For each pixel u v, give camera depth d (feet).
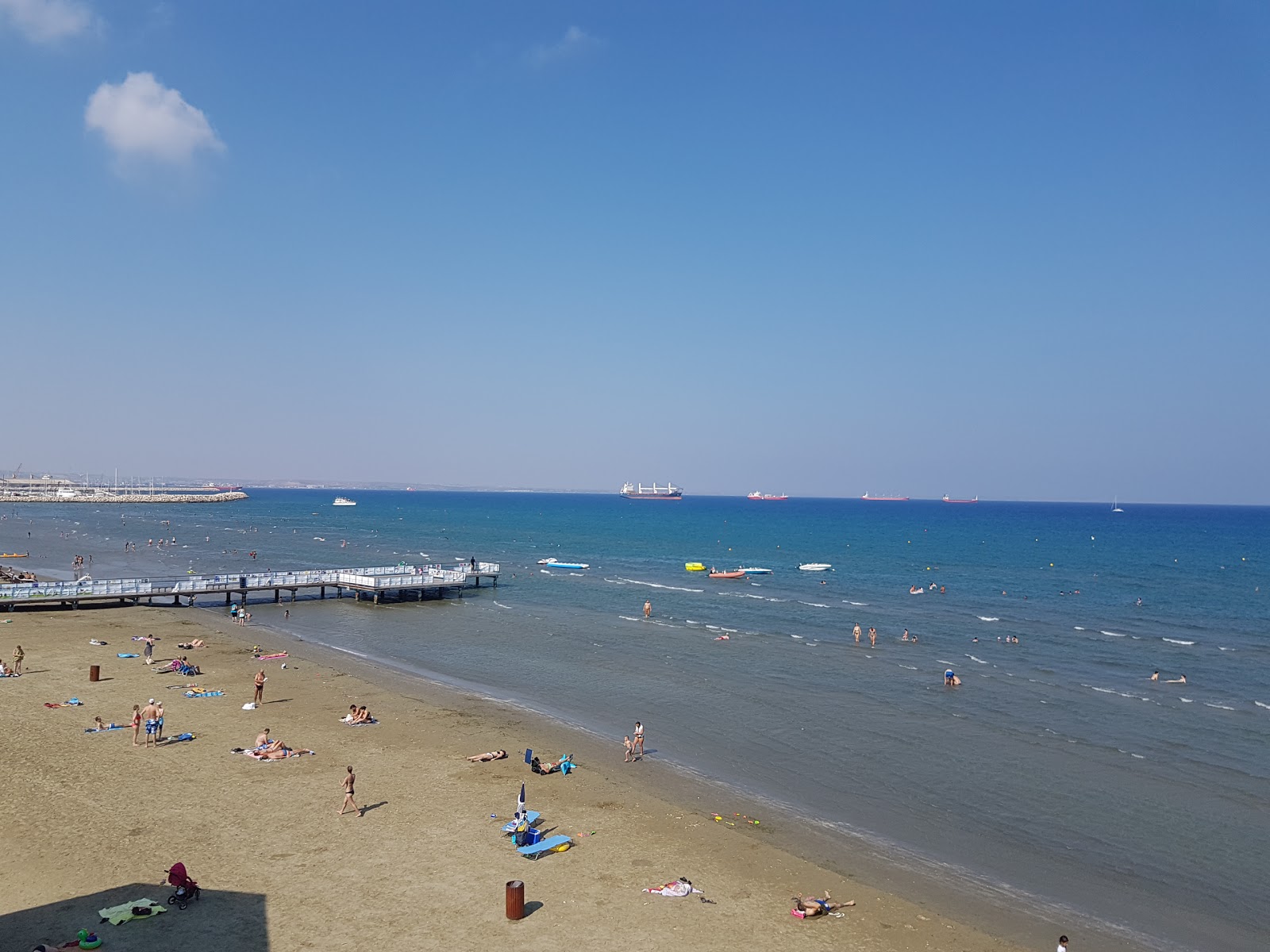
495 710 136.98
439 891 73.00
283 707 131.34
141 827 83.41
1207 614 265.34
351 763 105.70
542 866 78.95
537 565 398.21
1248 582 353.72
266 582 256.52
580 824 89.97
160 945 62.23
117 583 236.02
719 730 131.03
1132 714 144.87
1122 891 81.41
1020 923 74.08
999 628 233.14
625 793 100.48
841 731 131.54
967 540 621.72
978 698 154.10
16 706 123.65
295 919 67.10
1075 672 178.29
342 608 252.62
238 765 102.83
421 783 99.91
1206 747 126.72
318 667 163.84
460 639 204.33
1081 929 73.51
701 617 244.01
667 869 79.71
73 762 100.58
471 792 97.60
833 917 72.33
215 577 258.78
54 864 74.54
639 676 166.71
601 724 132.36
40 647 168.35
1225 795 107.04
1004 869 85.20
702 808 97.60
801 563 424.87
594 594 293.43
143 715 116.78
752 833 90.79
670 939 66.95
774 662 181.57
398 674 163.84
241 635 198.18
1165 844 92.43
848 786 107.86
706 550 507.30
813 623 237.25
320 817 88.02
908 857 87.20
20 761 100.12
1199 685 167.73
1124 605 284.41
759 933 68.69
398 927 66.59
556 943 65.26
